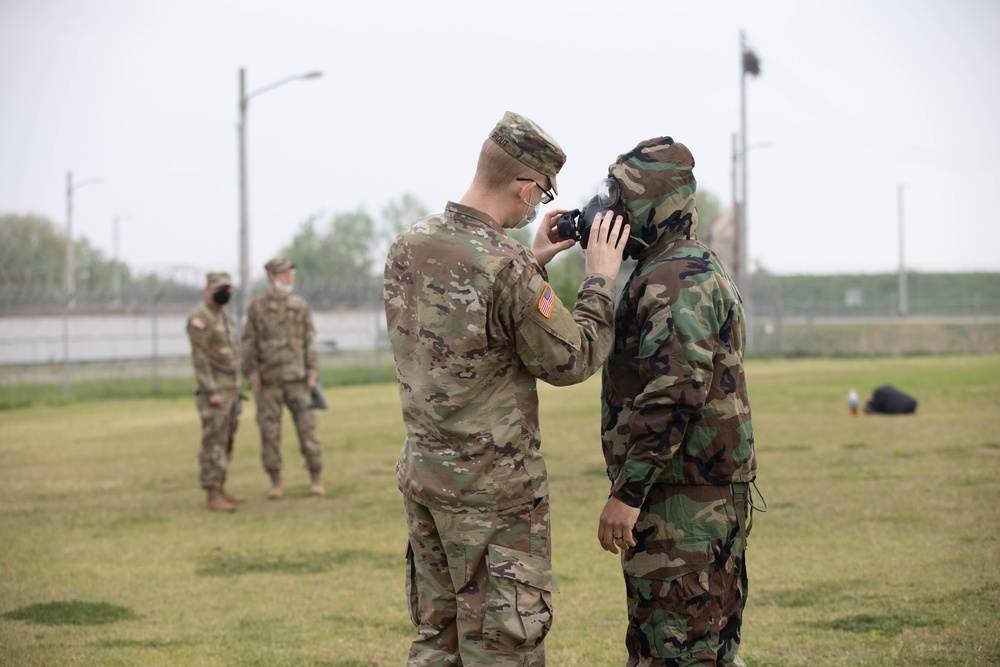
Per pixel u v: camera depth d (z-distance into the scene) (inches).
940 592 195.2
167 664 171.6
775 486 332.8
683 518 120.8
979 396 624.1
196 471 426.3
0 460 469.1
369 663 172.1
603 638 181.3
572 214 132.3
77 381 938.1
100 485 391.9
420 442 120.5
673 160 126.5
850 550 238.7
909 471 351.9
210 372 332.5
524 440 119.0
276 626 196.2
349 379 978.7
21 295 901.2
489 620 114.3
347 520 309.9
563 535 271.7
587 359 118.8
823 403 616.4
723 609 122.7
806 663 158.6
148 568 250.7
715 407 120.9
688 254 122.3
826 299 1947.6
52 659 174.7
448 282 118.0
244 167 823.1
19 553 269.9
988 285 2044.8
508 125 120.0
